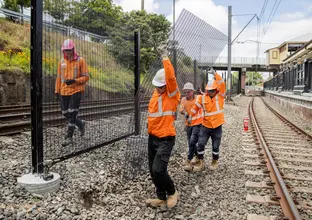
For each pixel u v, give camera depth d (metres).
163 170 4.29
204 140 6.33
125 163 5.84
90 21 6.17
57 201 4.05
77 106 5.96
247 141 9.98
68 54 5.52
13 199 3.87
